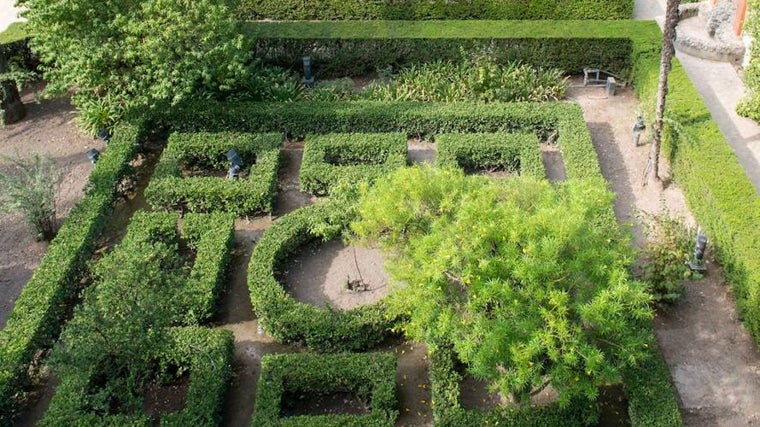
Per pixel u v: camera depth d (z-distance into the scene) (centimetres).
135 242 1503
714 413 1310
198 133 1936
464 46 2203
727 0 2219
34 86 2261
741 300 1440
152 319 1232
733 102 2053
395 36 2214
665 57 1631
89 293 1254
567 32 2195
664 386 1289
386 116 1967
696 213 1667
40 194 1677
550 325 1085
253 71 2172
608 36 2156
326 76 2269
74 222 1664
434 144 1998
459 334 1175
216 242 1594
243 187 1748
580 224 1162
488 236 1160
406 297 1216
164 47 1830
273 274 1548
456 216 1227
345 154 1902
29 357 1390
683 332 1450
